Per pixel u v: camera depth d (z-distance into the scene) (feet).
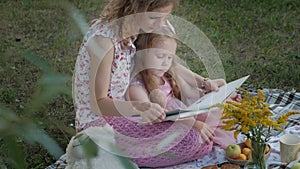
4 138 3.23
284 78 12.40
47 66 3.60
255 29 15.34
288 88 11.91
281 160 7.61
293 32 15.05
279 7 16.79
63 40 14.88
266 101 10.17
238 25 15.58
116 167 7.00
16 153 3.25
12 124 3.27
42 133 3.37
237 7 16.96
